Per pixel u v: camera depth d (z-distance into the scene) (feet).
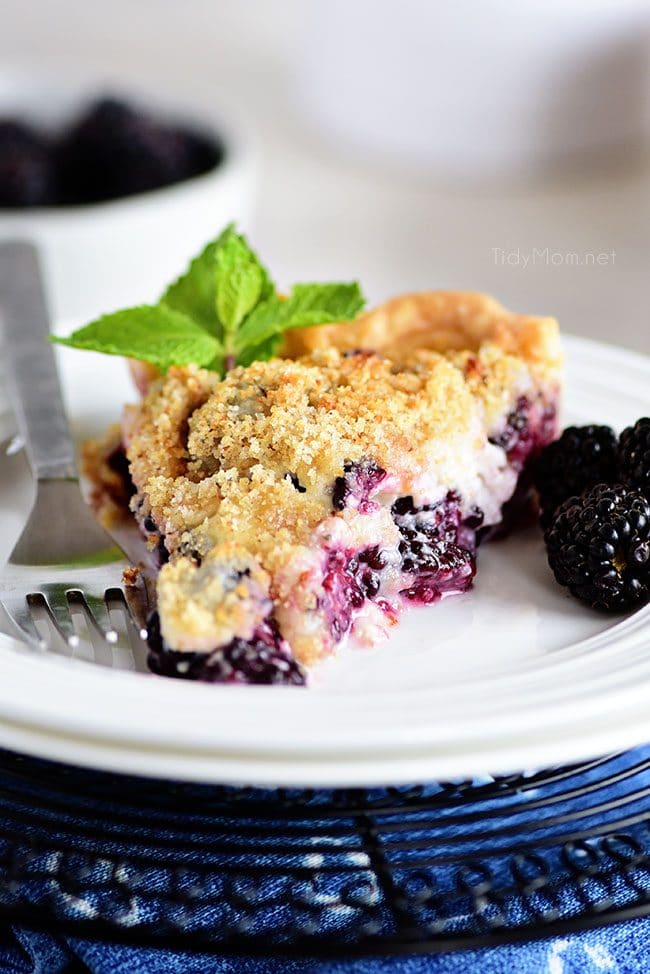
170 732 1.21
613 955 1.27
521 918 1.26
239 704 1.24
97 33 3.52
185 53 3.46
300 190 2.80
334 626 1.36
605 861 1.29
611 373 1.71
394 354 1.57
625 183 2.77
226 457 1.42
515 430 1.53
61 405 1.62
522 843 1.30
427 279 2.45
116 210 2.11
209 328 1.57
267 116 3.14
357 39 2.74
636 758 1.38
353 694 1.30
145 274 2.18
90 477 1.59
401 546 1.43
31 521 1.47
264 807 1.26
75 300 2.15
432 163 2.79
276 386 1.47
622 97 2.62
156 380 1.57
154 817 1.32
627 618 1.40
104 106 2.32
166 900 1.27
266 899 1.27
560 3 2.50
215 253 1.59
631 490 1.45
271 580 1.33
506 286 2.45
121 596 1.39
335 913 1.26
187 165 2.31
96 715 1.22
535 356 1.54
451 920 1.26
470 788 1.29
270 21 3.55
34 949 1.28
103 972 1.25
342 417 1.44
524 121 2.65
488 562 1.50
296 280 2.44
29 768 1.34
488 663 1.36
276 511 1.37
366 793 1.33
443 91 2.68
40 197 2.23
